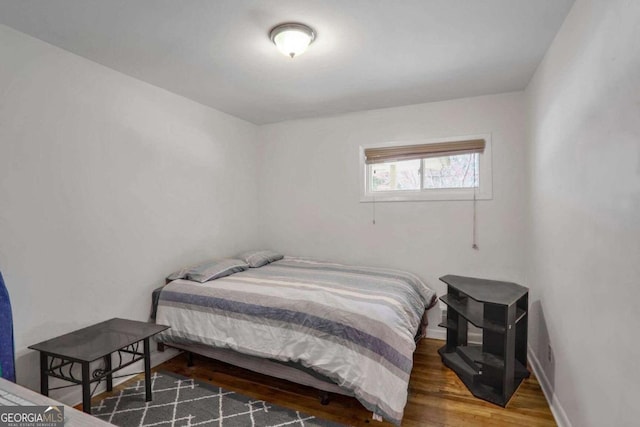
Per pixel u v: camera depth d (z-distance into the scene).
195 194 3.22
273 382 2.45
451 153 3.20
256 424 1.96
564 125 1.88
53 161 2.11
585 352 1.61
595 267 1.49
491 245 3.11
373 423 1.97
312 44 2.12
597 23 1.44
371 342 1.91
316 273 3.06
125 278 2.56
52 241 2.10
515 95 2.99
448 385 2.40
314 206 3.84
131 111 2.61
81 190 2.26
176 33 1.98
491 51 2.24
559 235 2.00
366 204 3.57
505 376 2.14
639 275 1.14
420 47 2.17
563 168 1.91
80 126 2.26
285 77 2.65
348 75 2.62
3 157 1.88
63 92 2.16
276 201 4.05
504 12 1.79
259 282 2.71
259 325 2.27
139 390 2.34
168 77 2.63
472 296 2.29
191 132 3.17
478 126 3.12
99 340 2.02
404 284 2.77
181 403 2.18
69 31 1.95
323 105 3.37
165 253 2.90
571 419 1.79
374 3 1.70
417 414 2.06
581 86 1.63
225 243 3.60
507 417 2.03
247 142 3.97
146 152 2.73
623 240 1.24
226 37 2.03
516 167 3.00
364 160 3.58
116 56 2.27
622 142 1.24
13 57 1.92
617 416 1.30
